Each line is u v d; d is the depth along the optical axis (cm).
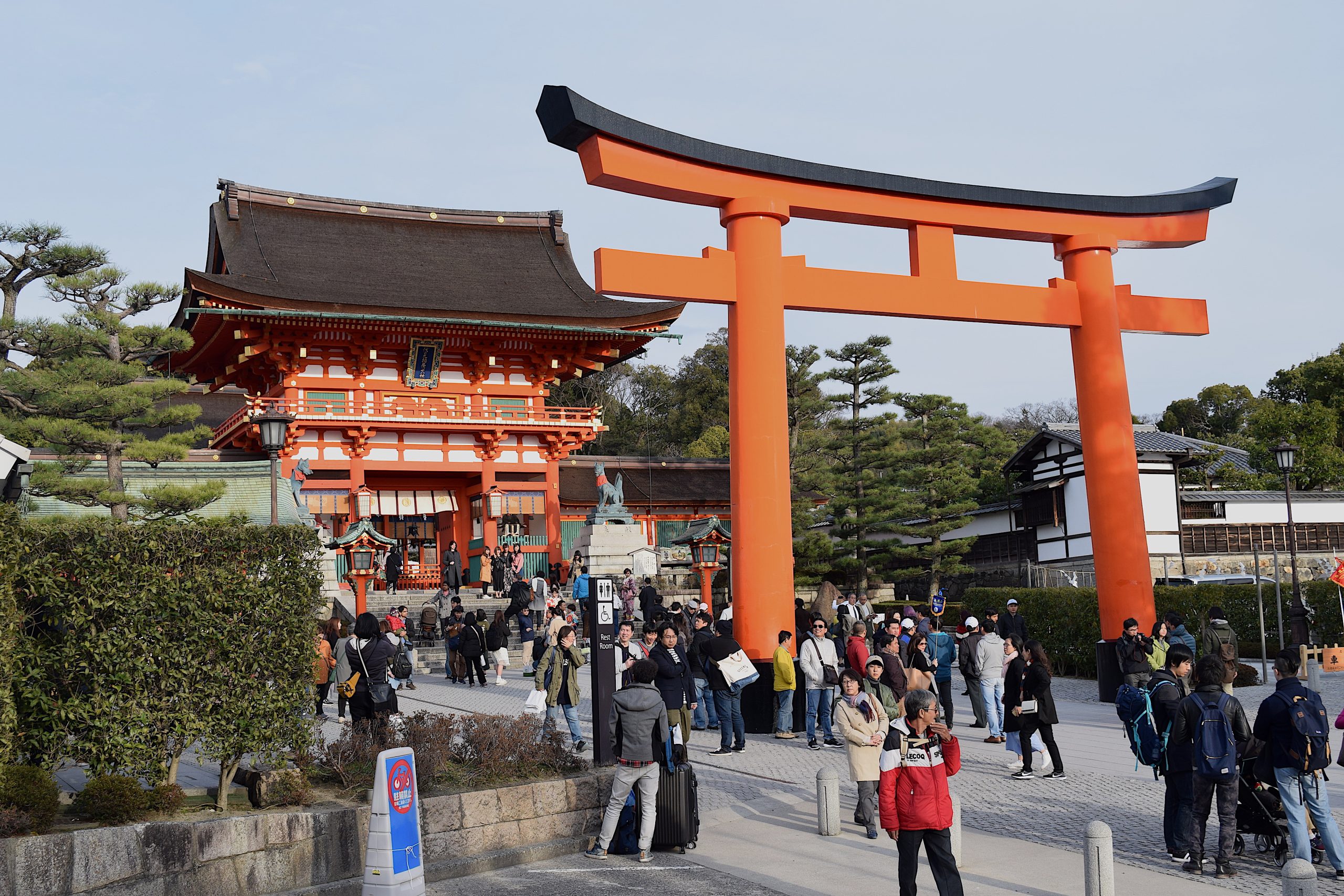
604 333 4478
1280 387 6838
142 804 901
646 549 4159
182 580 1002
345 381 4269
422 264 4769
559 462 4862
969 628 1978
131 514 1080
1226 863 970
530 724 1218
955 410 4862
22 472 1794
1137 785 1377
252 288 4016
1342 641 3052
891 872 1013
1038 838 1126
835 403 4841
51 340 2119
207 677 998
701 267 1811
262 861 923
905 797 816
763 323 1823
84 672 955
